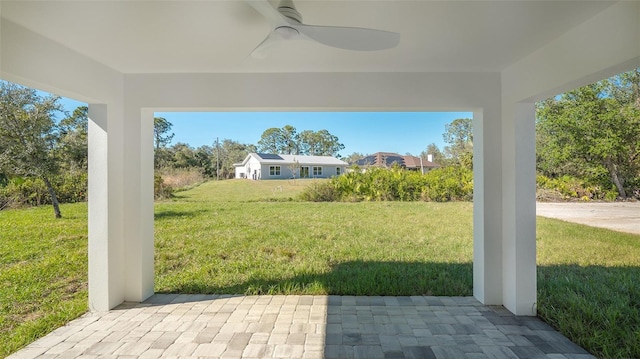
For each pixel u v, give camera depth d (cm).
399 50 254
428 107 315
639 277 384
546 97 269
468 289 360
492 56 269
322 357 228
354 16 192
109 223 306
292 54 263
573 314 290
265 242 516
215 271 415
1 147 486
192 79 315
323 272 411
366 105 313
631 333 260
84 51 255
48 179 537
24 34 212
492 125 311
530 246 292
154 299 338
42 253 451
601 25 192
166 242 512
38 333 263
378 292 355
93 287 306
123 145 322
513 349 239
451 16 194
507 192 303
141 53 261
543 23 206
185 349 238
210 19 198
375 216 630
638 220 499
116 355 230
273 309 313
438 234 551
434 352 235
